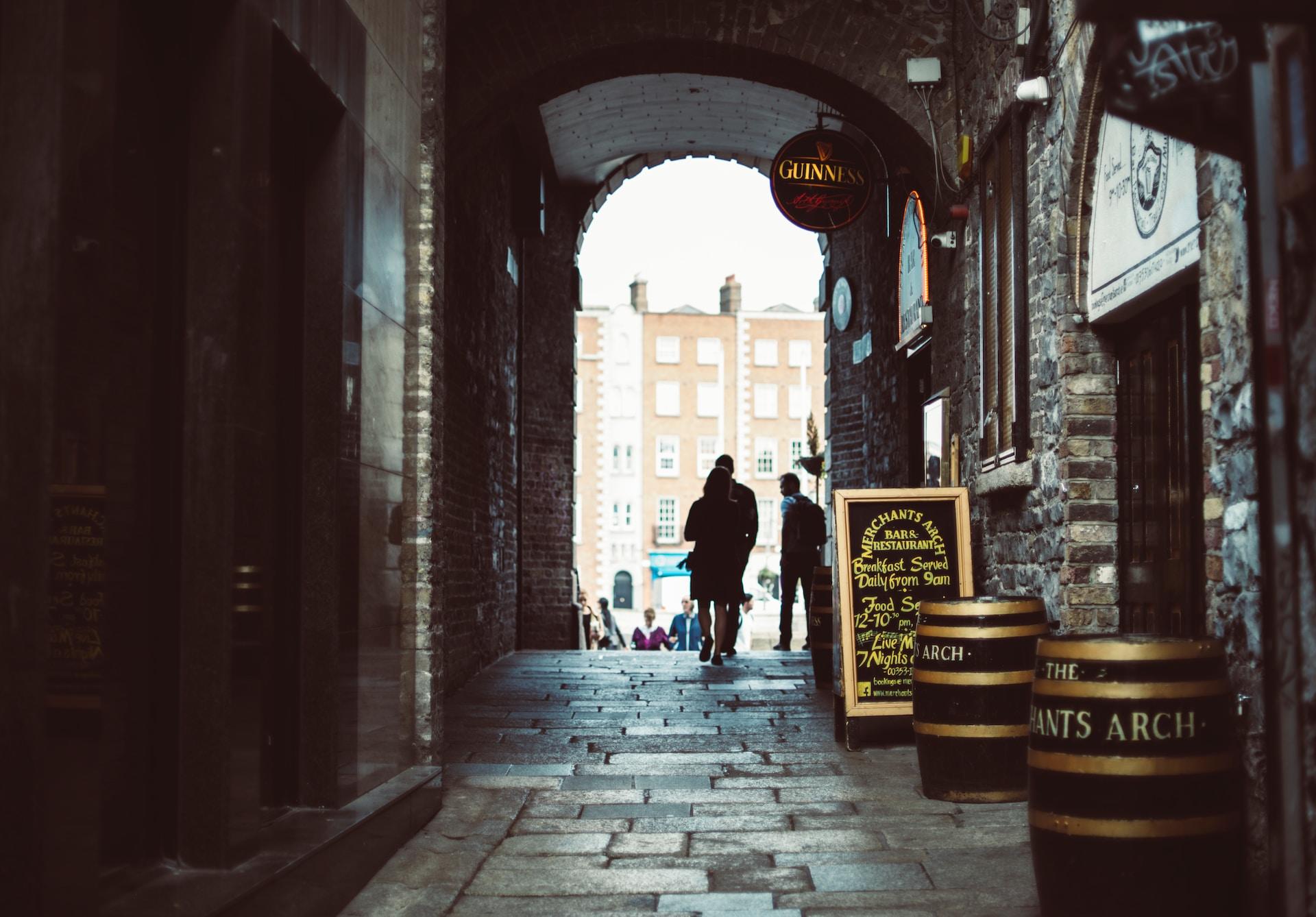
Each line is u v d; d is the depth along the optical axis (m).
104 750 2.98
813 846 4.56
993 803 5.16
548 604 15.54
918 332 10.06
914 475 11.53
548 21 8.82
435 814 5.14
